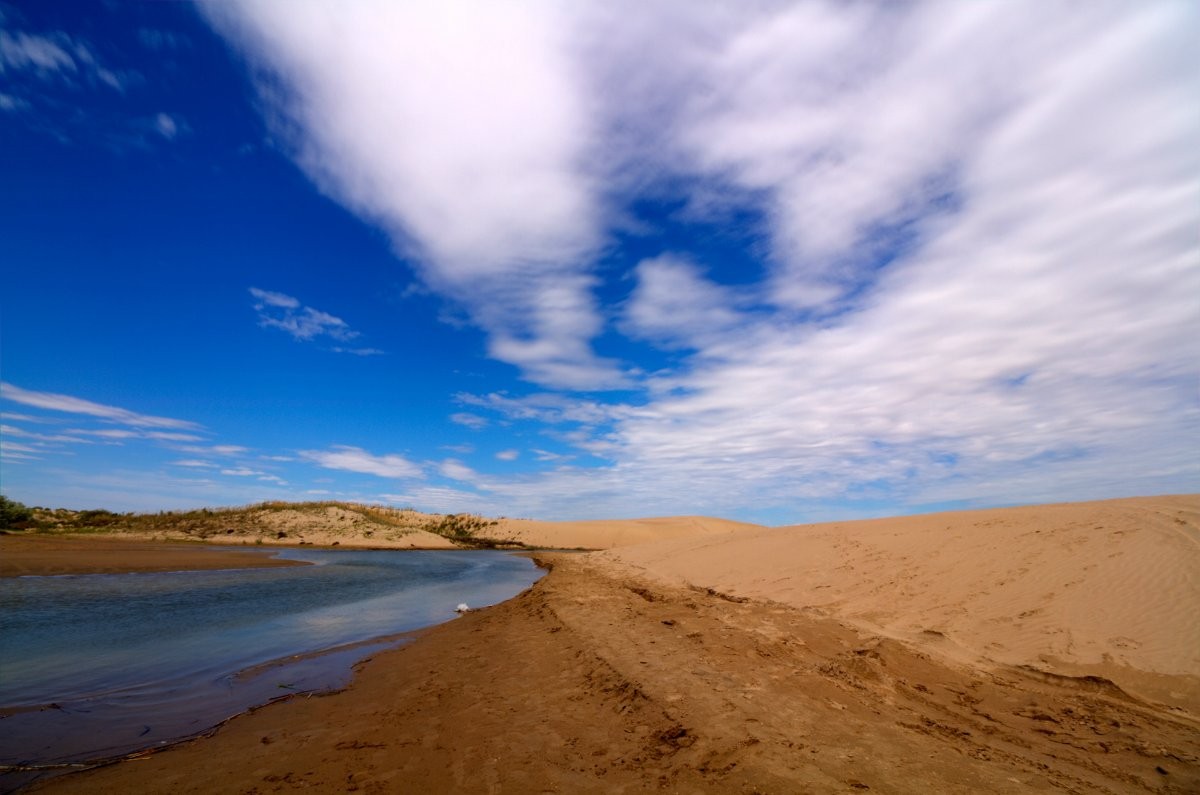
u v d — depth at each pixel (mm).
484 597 18984
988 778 4586
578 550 55688
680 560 22734
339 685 8078
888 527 18078
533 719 6355
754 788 4410
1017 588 10281
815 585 13688
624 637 10344
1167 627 7770
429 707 6953
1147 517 11844
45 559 22031
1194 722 5844
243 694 7629
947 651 8500
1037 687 7055
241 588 18469
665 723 5941
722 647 9172
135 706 7066
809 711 6195
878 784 4445
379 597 18172
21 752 5598
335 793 4617
